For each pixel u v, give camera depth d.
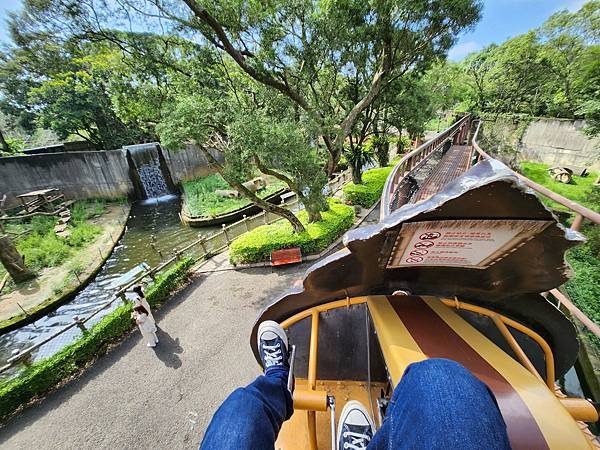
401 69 12.59
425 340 1.27
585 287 6.69
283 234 10.52
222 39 6.69
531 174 19.73
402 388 0.80
